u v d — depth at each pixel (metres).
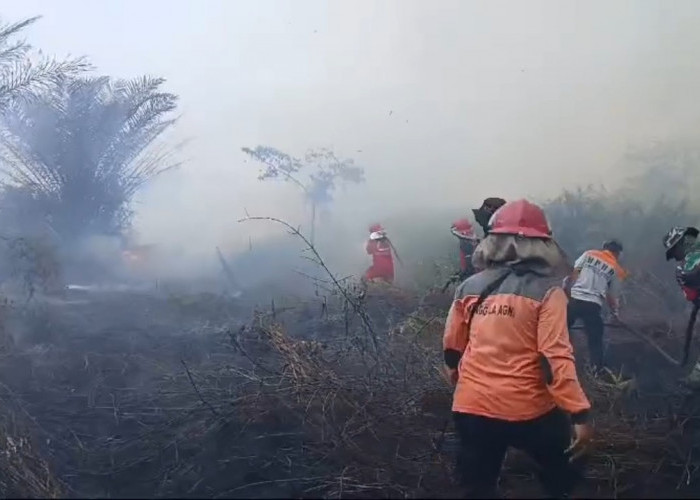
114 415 5.21
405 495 3.81
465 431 3.54
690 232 5.44
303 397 4.79
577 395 3.33
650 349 6.92
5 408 5.33
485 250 3.65
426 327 6.20
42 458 4.35
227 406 4.90
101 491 4.04
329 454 4.26
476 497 3.52
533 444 3.50
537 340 3.46
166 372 6.07
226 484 4.08
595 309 6.48
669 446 4.52
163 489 4.05
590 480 4.15
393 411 4.72
